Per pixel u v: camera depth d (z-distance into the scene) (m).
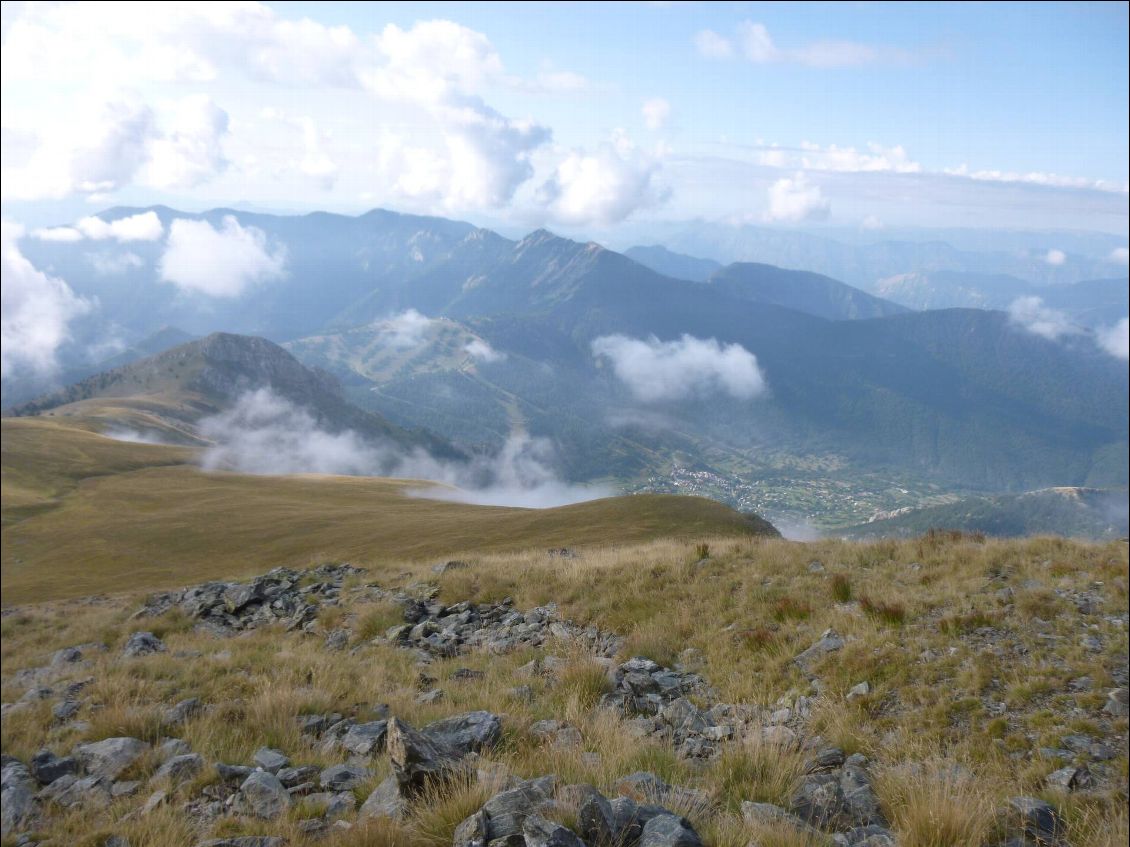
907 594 15.96
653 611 17.73
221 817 7.78
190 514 96.19
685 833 5.59
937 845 6.28
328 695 12.44
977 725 10.51
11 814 8.73
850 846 6.39
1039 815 7.43
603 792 6.95
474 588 22.97
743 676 13.19
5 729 12.50
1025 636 13.19
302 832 7.06
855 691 11.73
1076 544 18.86
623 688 12.81
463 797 6.36
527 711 10.91
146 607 28.44
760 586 18.17
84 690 14.59
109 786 9.52
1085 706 10.76
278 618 24.34
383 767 8.82
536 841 5.09
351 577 28.17
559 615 18.86
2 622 29.95
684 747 9.80
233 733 10.87
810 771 8.91
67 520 101.75
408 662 16.30
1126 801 8.28
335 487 133.50
